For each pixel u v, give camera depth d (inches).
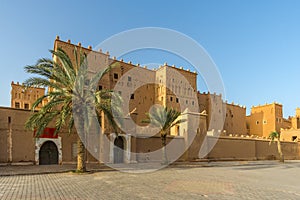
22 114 896.3
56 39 1411.2
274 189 469.4
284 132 2253.9
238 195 396.5
